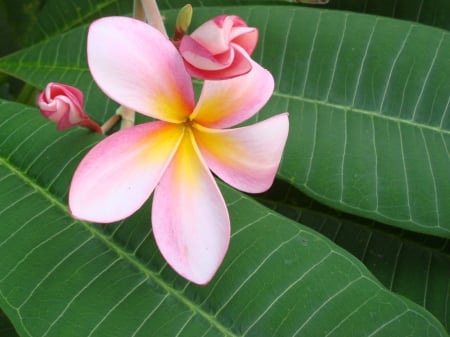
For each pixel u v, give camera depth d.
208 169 0.25
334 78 0.36
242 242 0.28
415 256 0.36
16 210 0.29
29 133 0.31
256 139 0.25
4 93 0.48
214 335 0.26
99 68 0.23
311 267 0.27
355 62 0.36
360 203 0.33
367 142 0.34
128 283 0.27
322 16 0.37
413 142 0.35
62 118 0.28
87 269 0.27
